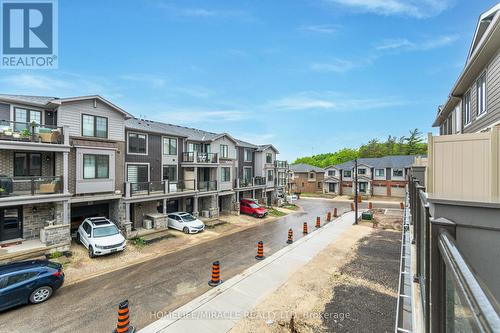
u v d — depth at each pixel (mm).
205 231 17984
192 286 9711
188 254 13273
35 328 7180
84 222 14016
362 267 11594
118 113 15945
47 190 12164
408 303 3914
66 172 12859
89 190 14289
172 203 20484
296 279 10297
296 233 18062
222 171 23609
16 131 11797
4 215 12047
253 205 24781
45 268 8727
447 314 1824
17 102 12555
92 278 10297
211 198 22391
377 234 17625
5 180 11094
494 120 7258
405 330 3504
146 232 16219
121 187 15992
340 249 14219
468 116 10414
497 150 4027
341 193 44688
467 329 1118
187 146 21953
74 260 11836
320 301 8656
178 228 17766
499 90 6965
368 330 7188
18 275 8047
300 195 43969
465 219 2037
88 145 14344
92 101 14719
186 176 21062
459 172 4336
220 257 12883
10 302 7738
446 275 1879
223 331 7082
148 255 13023
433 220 2031
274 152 32406
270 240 16078
